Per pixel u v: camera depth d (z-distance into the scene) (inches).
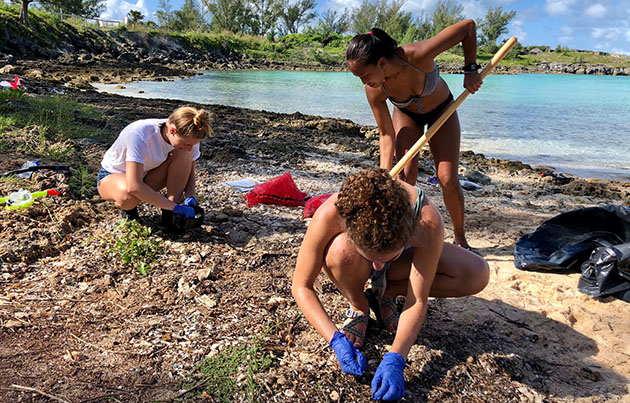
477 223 198.7
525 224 200.5
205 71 1448.1
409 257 108.4
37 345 102.9
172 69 1261.1
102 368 98.0
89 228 157.8
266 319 117.6
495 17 2928.2
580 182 298.0
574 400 100.7
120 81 877.2
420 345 112.8
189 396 92.7
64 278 128.6
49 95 437.4
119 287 127.3
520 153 402.9
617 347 118.8
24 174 193.8
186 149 149.4
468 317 126.0
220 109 509.4
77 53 1290.6
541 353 115.1
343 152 331.0
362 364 97.3
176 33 1913.1
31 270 131.8
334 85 1025.5
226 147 283.1
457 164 153.3
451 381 102.7
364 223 76.8
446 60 2166.6
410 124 158.4
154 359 101.7
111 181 152.9
